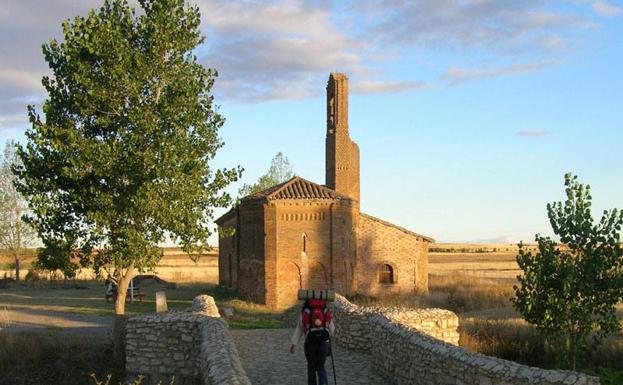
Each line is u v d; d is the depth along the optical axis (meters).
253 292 44.91
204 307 20.58
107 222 24.30
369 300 42.44
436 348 11.90
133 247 23.91
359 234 50.50
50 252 24.72
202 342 14.88
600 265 19.05
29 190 24.61
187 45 25.00
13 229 68.75
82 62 23.97
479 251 134.62
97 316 38.16
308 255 43.94
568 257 19.59
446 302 39.31
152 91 25.17
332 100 57.19
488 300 38.72
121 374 22.84
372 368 15.96
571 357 19.69
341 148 56.25
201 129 24.98
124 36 24.86
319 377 11.85
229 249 54.16
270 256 43.41
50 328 32.34
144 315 18.48
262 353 18.08
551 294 19.39
